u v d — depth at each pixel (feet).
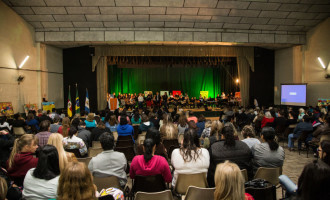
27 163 9.80
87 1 36.65
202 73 75.46
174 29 43.83
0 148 13.12
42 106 41.93
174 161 10.40
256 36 45.70
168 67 74.02
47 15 39.55
